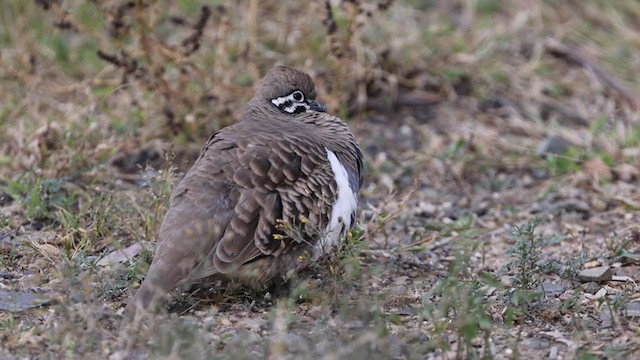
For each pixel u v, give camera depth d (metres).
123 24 14.33
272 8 17.34
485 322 9.30
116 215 12.05
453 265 10.42
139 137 14.43
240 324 9.81
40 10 17.00
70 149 13.42
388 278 11.33
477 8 18.72
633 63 18.08
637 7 19.47
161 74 14.34
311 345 9.07
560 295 10.77
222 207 9.84
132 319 9.32
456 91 16.91
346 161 11.06
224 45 15.30
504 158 15.02
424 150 15.21
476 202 13.91
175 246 9.66
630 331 9.80
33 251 11.34
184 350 8.81
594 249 12.29
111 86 15.43
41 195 12.53
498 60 17.44
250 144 10.37
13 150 13.88
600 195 13.92
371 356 8.79
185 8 17.30
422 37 17.09
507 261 11.87
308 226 10.09
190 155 14.41
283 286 10.66
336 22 15.01
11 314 9.84
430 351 9.30
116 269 10.49
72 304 9.94
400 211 12.35
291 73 12.05
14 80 15.55
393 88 16.30
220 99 14.73
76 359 8.96
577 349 9.34
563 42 18.42
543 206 13.70
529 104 16.69
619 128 15.74
